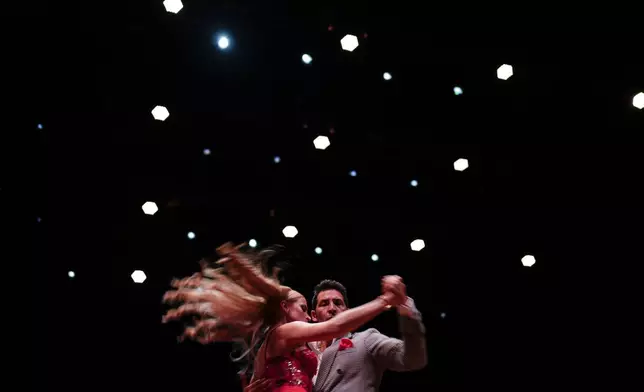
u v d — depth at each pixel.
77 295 5.58
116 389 5.52
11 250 5.44
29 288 5.48
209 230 5.61
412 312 2.96
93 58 5.45
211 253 5.58
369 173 5.71
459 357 5.68
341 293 3.55
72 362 5.50
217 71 5.61
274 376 2.81
